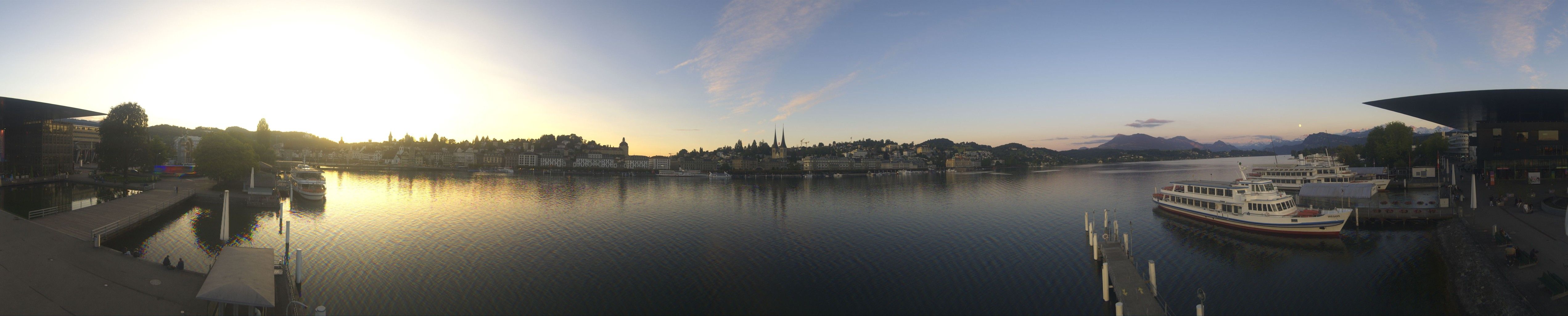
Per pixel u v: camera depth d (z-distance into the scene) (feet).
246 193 374.22
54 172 489.26
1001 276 177.47
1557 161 335.88
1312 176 387.75
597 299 156.25
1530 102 324.19
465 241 238.27
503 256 209.15
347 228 268.62
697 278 179.01
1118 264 168.66
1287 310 140.46
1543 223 191.21
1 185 421.18
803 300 156.97
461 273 181.37
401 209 361.51
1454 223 210.79
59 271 141.79
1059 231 258.98
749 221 314.55
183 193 346.33
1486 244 164.55
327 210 342.23
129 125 464.65
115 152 452.35
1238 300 149.07
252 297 110.73
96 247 170.81
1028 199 430.20
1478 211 225.35
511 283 171.32
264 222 282.97
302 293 155.94
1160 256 197.16
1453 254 174.91
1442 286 154.81
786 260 204.85
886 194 520.83
